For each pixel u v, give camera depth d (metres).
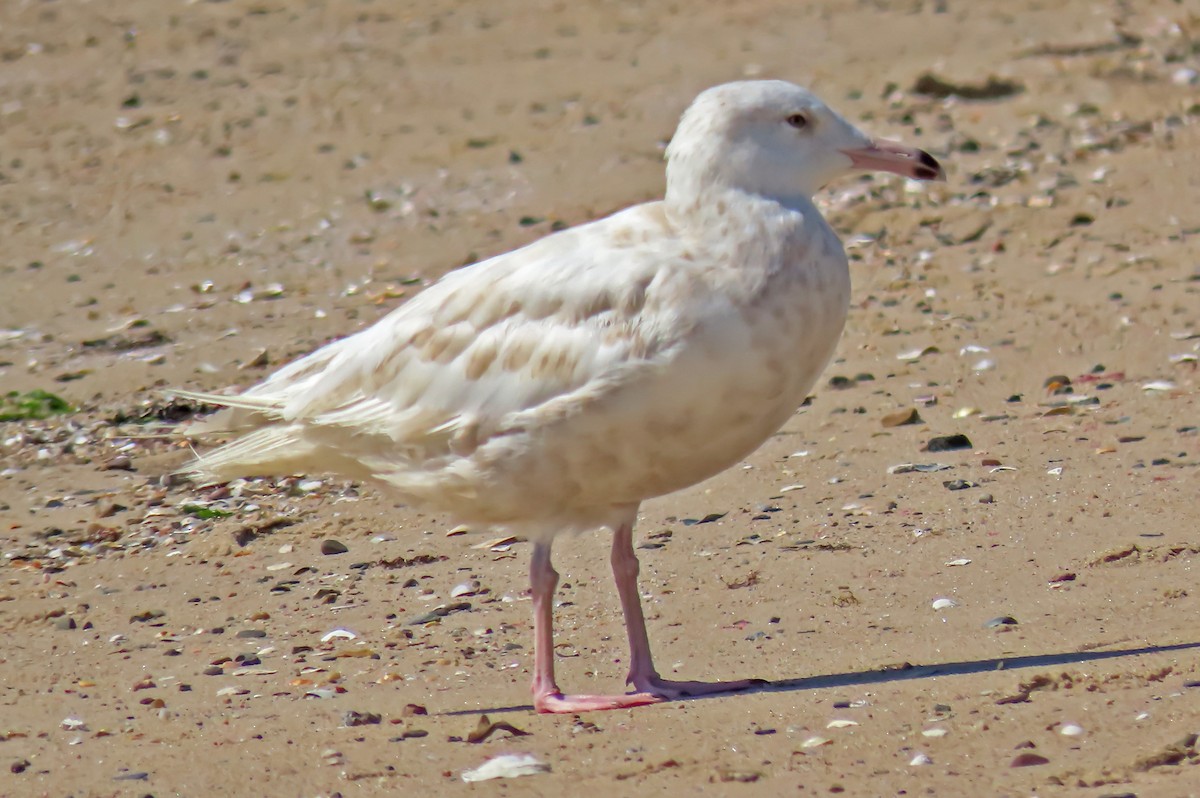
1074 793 7.62
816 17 32.38
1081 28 29.59
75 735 9.62
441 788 8.33
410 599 11.96
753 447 9.71
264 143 27.31
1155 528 11.95
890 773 8.05
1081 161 22.94
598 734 8.99
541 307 9.48
